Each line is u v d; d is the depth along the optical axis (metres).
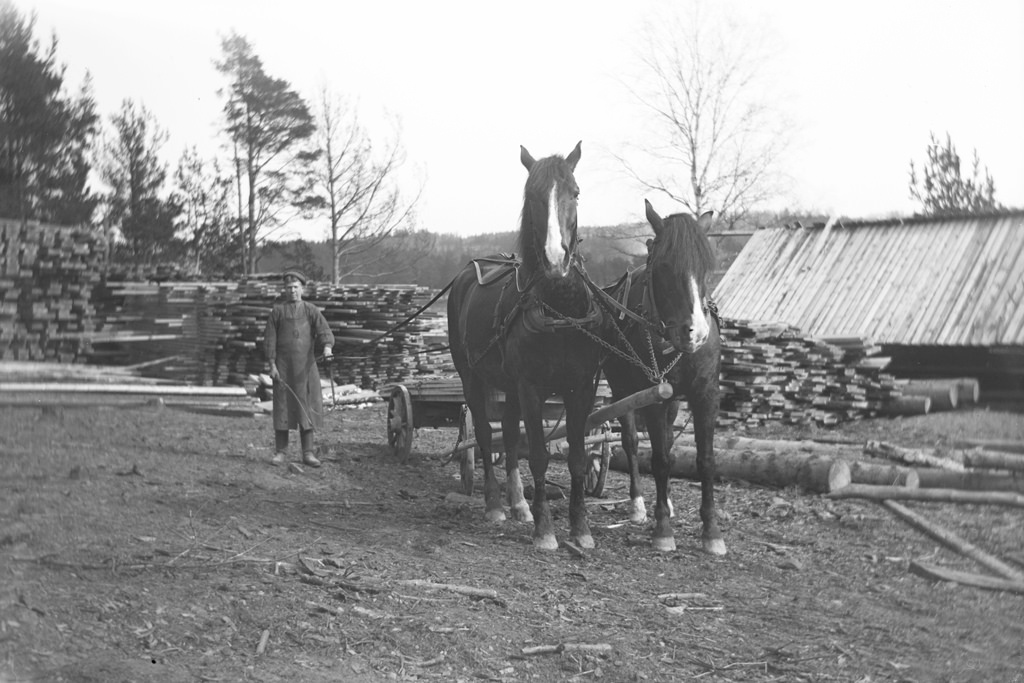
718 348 6.59
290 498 7.73
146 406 12.57
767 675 4.46
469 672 4.38
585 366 6.36
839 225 18.62
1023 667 4.48
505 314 6.68
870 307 16.44
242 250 23.95
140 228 18.72
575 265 6.26
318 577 5.38
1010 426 12.05
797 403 13.65
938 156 20.78
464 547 6.40
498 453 9.76
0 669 3.94
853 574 6.06
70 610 4.59
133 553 5.54
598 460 8.77
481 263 8.01
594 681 4.36
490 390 8.50
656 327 6.21
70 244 13.72
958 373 15.70
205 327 15.38
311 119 24.58
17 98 12.23
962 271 16.39
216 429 11.74
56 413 11.00
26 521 6.03
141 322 14.80
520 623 4.99
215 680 4.05
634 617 5.17
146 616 4.63
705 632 4.99
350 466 9.59
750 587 5.78
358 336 17.80
